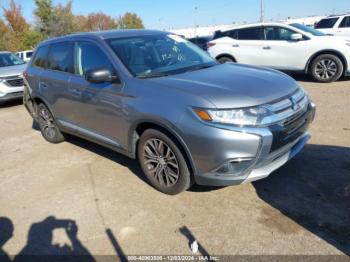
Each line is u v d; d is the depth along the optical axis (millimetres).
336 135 4934
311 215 3168
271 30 9406
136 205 3609
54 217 3547
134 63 3934
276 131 3094
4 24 37312
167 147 3508
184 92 3271
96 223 3379
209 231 3098
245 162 3074
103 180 4230
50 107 5238
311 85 8586
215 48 10289
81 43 4543
